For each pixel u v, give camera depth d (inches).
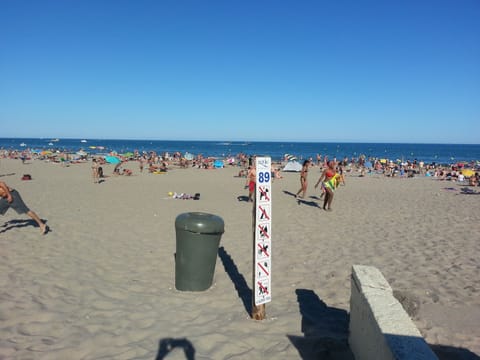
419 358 82.4
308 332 152.9
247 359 131.2
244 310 173.2
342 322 164.4
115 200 534.3
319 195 636.1
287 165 1332.4
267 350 137.6
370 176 1184.2
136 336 145.4
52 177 906.7
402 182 950.4
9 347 132.7
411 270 236.5
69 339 140.9
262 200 157.9
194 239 191.3
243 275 224.7
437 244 303.4
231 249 283.3
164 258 254.5
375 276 128.3
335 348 137.9
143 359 128.9
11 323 150.9
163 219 395.5
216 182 858.8
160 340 142.6
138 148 4200.3
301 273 230.4
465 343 146.3
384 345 92.9
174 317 163.6
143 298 184.2
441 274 228.5
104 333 146.8
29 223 351.6
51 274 212.4
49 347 134.5
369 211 470.6
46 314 160.4
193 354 133.2
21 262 231.8
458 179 1005.2
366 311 114.6
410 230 357.4
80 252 261.3
